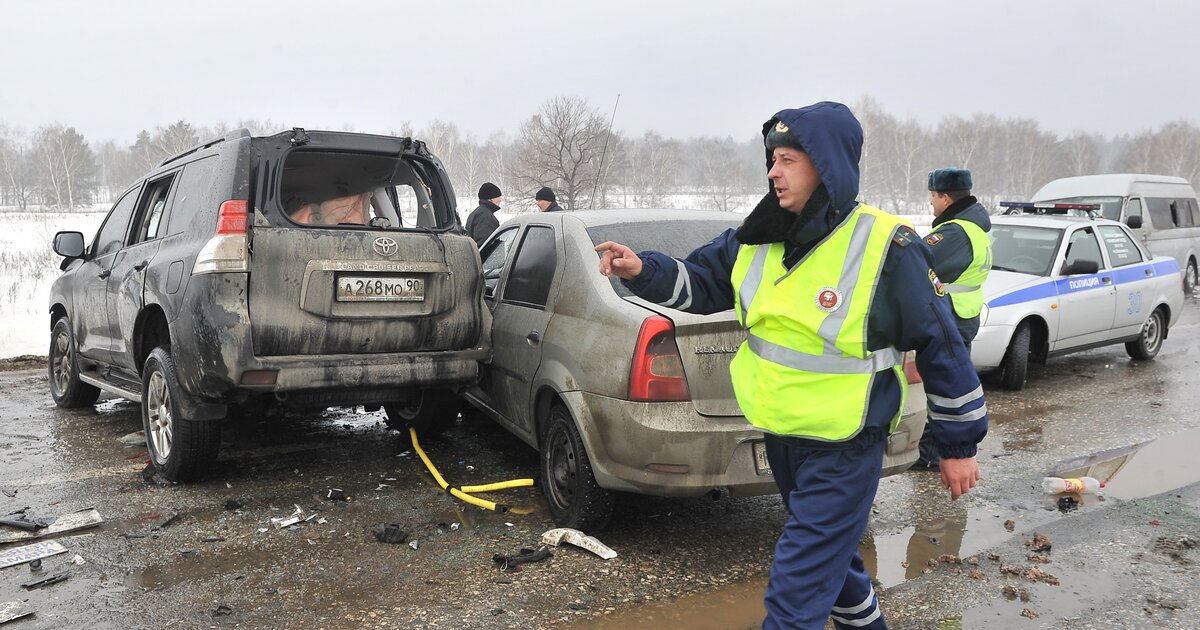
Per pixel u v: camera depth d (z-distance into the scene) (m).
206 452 4.89
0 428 6.42
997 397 7.60
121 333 5.62
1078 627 3.28
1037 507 4.71
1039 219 9.05
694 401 3.74
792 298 2.32
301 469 5.38
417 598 3.54
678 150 83.81
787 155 2.26
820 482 2.35
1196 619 3.34
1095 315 8.41
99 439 6.09
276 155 4.65
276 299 4.45
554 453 4.39
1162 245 15.20
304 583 3.69
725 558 3.98
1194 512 4.55
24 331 12.99
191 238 4.74
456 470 5.39
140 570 3.82
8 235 28.47
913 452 4.16
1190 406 7.15
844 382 2.30
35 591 3.59
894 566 3.92
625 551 4.05
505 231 5.64
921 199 86.88
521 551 4.00
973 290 5.13
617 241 4.52
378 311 4.71
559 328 4.35
